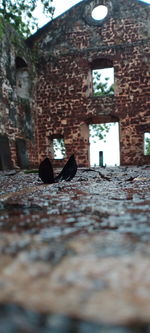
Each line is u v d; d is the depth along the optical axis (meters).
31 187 3.12
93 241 0.82
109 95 14.47
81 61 14.80
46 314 0.42
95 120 15.21
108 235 0.88
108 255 0.69
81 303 0.46
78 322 0.40
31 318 0.41
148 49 13.99
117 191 2.40
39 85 15.35
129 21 14.27
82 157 14.68
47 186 3.19
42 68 15.34
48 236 0.89
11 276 0.58
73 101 14.88
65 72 15.02
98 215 1.25
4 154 11.52
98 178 4.65
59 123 15.02
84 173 6.76
